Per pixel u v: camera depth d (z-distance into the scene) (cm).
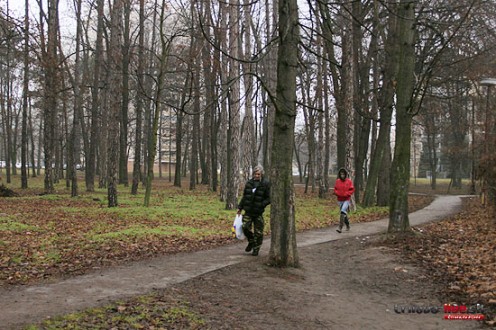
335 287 766
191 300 643
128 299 627
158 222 1478
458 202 2681
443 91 2853
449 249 985
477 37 1767
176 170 3866
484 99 2519
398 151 1145
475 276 764
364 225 1577
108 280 743
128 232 1197
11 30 1988
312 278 812
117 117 1886
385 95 2172
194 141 3538
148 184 1919
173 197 2583
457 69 2003
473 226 1388
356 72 2680
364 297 714
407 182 1141
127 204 2044
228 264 886
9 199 2105
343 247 1123
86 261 888
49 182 2486
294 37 826
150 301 621
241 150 3130
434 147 4541
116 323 526
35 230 1216
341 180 1395
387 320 602
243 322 570
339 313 629
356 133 2906
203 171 4369
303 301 675
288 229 852
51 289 677
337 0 1085
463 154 3684
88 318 538
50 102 2452
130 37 3738
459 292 704
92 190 2914
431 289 735
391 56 2102
